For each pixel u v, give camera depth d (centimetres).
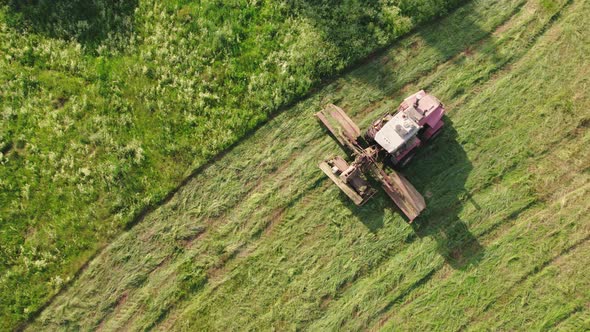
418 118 1309
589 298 1387
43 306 1423
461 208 1459
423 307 1412
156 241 1468
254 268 1452
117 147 1511
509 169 1473
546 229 1434
